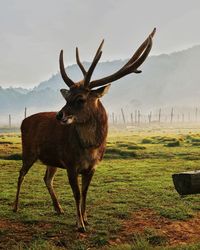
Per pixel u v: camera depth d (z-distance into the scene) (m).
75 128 9.16
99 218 10.24
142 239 7.95
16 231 9.15
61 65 9.52
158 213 10.76
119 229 9.37
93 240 8.56
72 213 10.74
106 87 9.05
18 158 26.84
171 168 20.94
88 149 9.15
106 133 9.39
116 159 26.22
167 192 13.63
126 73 9.01
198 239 8.71
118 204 11.87
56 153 9.80
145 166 21.92
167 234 9.09
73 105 8.84
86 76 8.92
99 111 9.17
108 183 16.03
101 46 8.94
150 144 40.16
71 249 8.02
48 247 7.75
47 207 11.52
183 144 38.22
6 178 17.86
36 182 16.66
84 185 9.58
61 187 15.25
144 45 9.38
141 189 14.38
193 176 5.70
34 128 10.62
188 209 11.14
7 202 12.20
